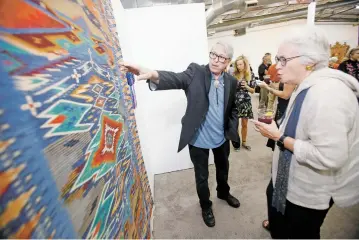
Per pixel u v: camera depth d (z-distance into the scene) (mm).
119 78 947
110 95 737
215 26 6152
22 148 285
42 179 315
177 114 2184
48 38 383
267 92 3367
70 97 434
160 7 1904
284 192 806
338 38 8227
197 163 1419
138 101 1677
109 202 586
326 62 695
